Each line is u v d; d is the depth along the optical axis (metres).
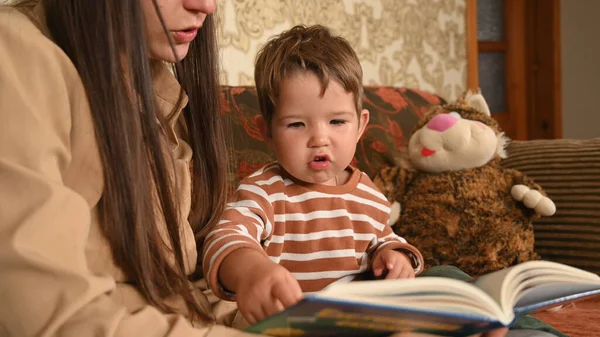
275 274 0.69
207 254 0.80
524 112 3.93
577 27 4.14
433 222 1.51
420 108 1.84
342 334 0.66
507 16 3.82
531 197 1.49
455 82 2.86
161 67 0.86
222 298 0.77
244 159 1.34
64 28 0.70
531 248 1.52
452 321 0.61
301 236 0.97
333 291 0.55
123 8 0.69
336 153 0.96
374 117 1.69
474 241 1.48
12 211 0.58
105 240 0.71
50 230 0.59
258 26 1.92
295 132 0.96
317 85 0.94
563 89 4.13
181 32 0.77
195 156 0.90
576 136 4.19
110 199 0.69
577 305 1.35
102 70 0.68
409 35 2.58
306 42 0.99
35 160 0.60
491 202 1.50
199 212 0.90
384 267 0.96
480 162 1.54
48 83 0.64
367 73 2.37
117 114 0.68
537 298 0.71
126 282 0.74
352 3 2.29
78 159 0.68
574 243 1.55
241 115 1.39
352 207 1.01
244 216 0.92
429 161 1.54
